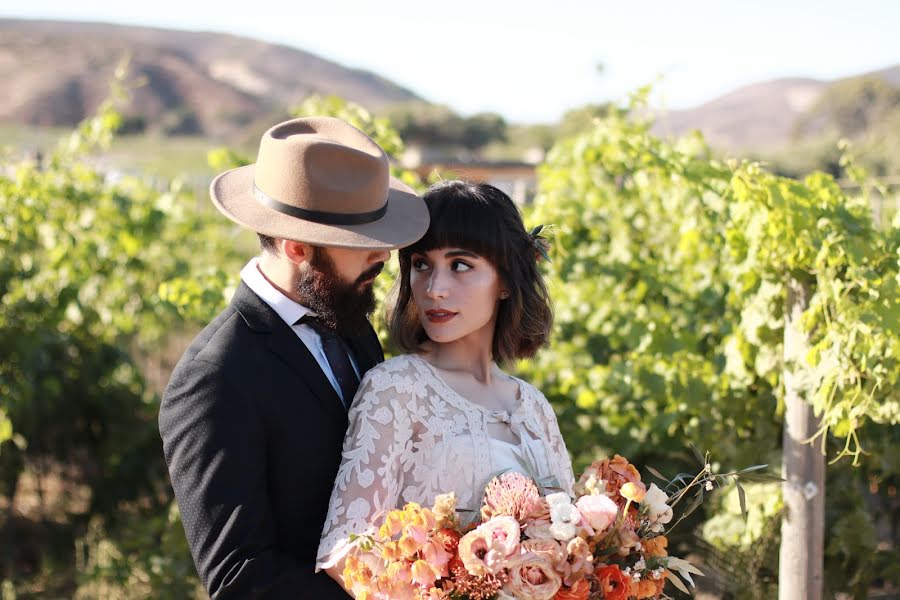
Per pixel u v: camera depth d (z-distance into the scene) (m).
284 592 1.76
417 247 2.00
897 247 2.80
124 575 4.27
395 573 1.64
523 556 1.61
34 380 4.96
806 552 2.88
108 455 5.27
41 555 4.92
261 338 1.88
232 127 61.09
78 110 58.25
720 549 3.42
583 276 4.29
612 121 4.35
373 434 1.80
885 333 2.65
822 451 2.81
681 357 3.71
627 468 1.85
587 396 3.87
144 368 6.13
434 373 1.95
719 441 3.53
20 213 5.06
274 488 1.85
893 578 3.46
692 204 3.73
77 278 5.17
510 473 1.75
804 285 2.89
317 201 1.85
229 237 6.68
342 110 4.15
